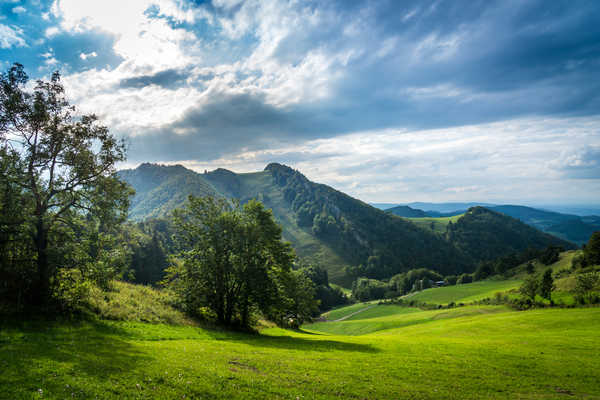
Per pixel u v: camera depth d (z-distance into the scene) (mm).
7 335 18281
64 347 17844
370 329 102438
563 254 183375
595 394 18750
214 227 42531
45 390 11781
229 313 42000
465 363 25172
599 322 52562
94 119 28234
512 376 21938
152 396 13070
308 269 193000
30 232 24672
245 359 21328
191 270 41031
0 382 11836
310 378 18484
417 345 34469
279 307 43688
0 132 24266
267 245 42656
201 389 14508
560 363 25750
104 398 12125
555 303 91625
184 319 35812
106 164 28656
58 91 26594
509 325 59031
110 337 22516
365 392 17000
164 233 154125
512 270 195500
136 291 38938
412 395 17156
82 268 26812
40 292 24859
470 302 130250
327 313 170625
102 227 29781
